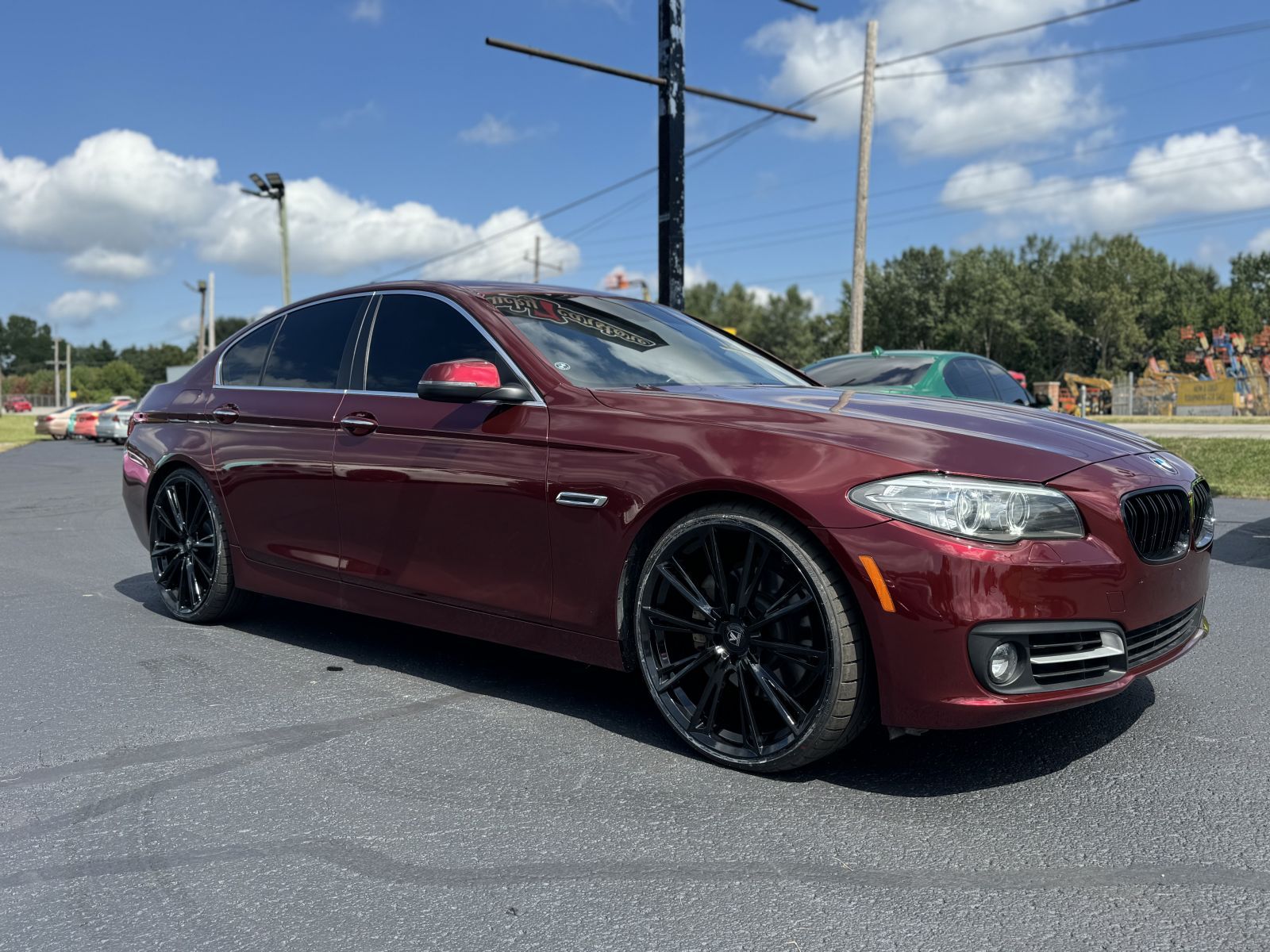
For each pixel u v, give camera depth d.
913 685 2.38
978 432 2.65
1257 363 39.62
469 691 3.44
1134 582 2.51
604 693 3.41
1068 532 2.44
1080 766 2.70
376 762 2.77
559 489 2.96
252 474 4.02
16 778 2.66
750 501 2.64
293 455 3.82
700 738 2.77
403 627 4.41
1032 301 70.50
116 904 2.00
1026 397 8.05
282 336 4.24
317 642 4.14
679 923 1.91
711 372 3.56
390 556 3.48
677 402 2.91
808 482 2.50
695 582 2.83
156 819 2.40
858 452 2.52
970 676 2.35
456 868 2.14
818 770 2.69
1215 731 2.97
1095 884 2.04
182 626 4.45
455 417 3.30
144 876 2.12
